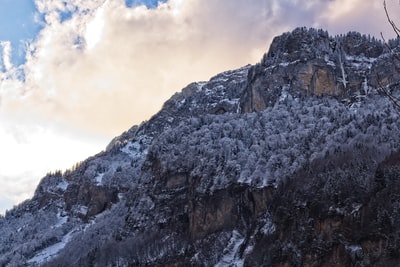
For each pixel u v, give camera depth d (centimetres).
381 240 18538
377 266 17938
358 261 18688
